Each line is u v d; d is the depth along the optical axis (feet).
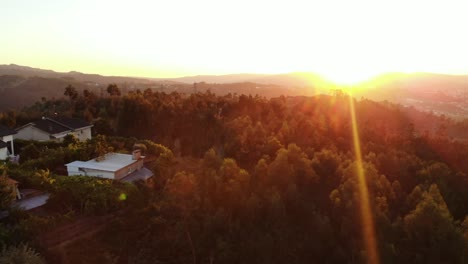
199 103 163.22
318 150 124.77
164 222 73.72
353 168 97.25
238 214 82.17
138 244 68.33
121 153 108.47
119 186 79.82
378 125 169.58
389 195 95.96
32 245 54.75
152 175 96.12
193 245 72.43
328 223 84.84
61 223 65.77
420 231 79.82
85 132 149.18
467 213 102.89
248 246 75.92
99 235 66.74
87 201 71.05
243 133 129.49
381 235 81.76
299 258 79.41
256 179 94.48
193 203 80.28
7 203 65.21
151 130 152.87
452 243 77.15
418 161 120.67
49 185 79.00
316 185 100.07
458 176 112.98
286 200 88.99
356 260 78.95
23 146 124.36
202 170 93.66
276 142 117.19
